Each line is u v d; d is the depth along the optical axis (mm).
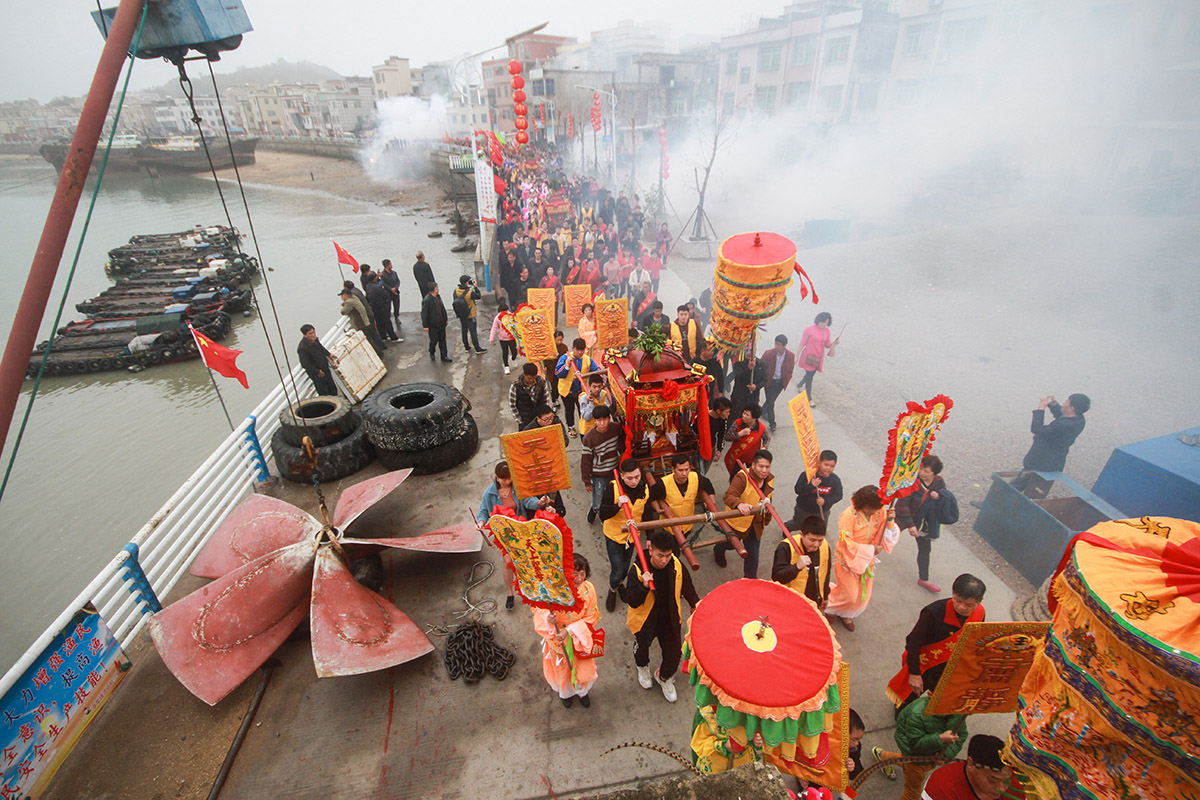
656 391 6289
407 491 7680
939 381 10352
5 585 9062
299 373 10133
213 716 4703
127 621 5219
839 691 3100
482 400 10258
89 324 18609
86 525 10281
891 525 5098
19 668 3881
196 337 7105
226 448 7238
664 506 5457
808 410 5824
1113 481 6121
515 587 4250
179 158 66312
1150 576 1865
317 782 4219
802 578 4820
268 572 5254
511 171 31344
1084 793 2035
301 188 57125
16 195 58594
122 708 4762
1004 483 6090
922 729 3666
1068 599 2045
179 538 6219
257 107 112438
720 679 2951
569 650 4332
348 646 4727
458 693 4879
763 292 6754
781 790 1913
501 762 4332
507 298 15352
